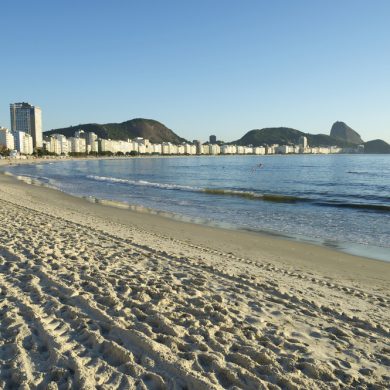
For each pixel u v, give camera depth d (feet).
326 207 67.21
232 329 15.38
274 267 28.68
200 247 34.88
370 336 15.93
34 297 17.89
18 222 38.88
